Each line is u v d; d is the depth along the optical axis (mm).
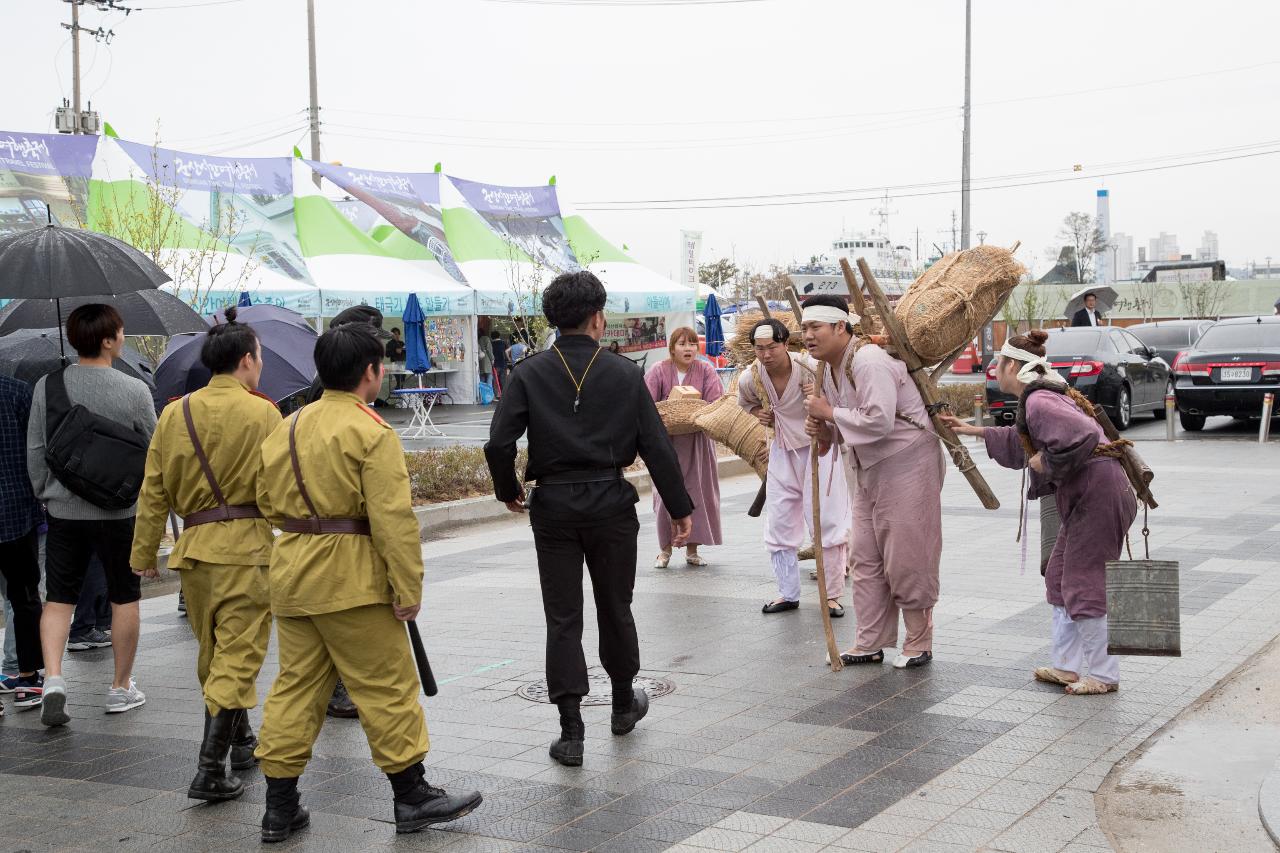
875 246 77938
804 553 9289
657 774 4883
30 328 6852
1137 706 5594
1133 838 4188
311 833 4414
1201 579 8172
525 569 9641
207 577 4910
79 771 5180
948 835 4195
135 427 5766
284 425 4387
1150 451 16516
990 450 6027
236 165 22719
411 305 22781
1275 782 4551
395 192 25859
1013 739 5172
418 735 4367
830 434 6879
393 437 4285
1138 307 58250
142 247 14641
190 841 4383
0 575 6594
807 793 4621
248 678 4871
